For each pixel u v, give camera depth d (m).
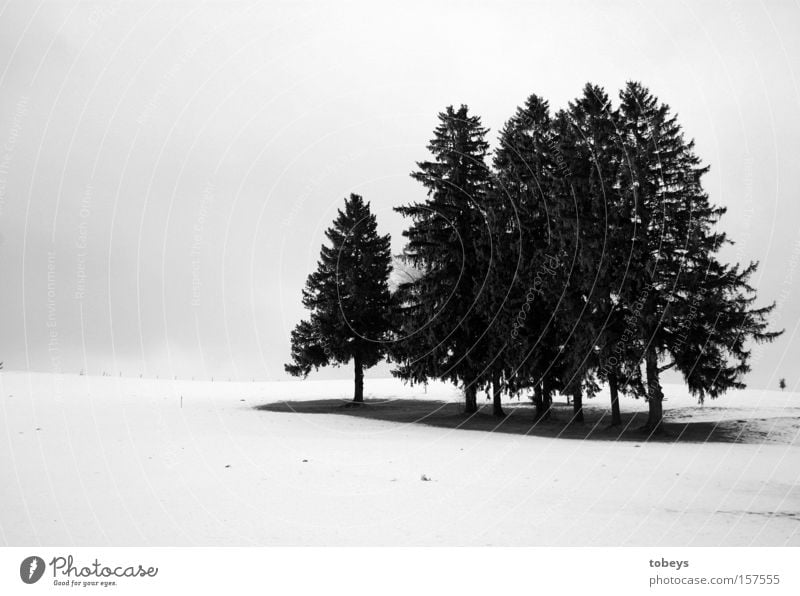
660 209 24.39
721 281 23.59
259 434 20.61
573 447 18.64
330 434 21.42
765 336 23.55
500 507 9.86
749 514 9.42
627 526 8.66
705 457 16.48
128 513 9.33
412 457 15.94
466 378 29.30
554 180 27.36
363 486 11.67
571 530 8.47
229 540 8.00
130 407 28.38
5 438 17.77
